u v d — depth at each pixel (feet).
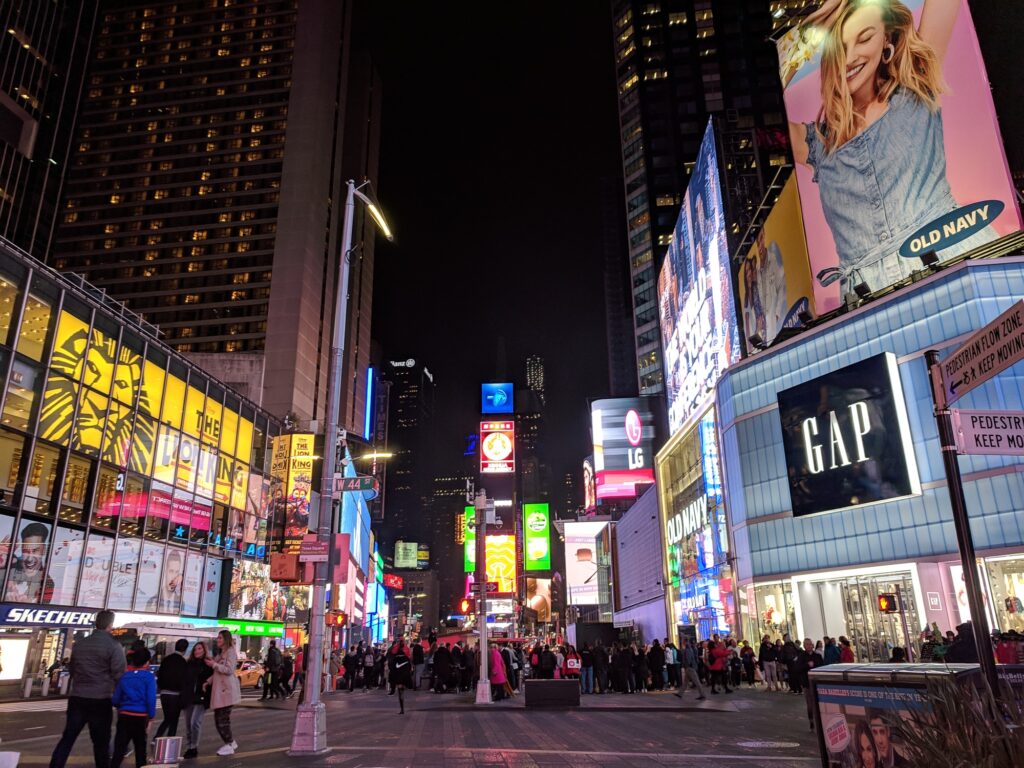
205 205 427.74
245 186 430.61
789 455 119.24
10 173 378.53
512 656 109.81
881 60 125.49
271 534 184.65
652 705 71.51
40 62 406.21
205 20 467.93
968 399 93.50
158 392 146.61
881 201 121.49
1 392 109.09
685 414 225.56
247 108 447.83
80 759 39.09
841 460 109.91
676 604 189.37
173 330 403.34
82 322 126.52
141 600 137.59
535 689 72.84
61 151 426.51
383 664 134.51
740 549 131.34
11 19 383.04
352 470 250.78
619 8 422.41
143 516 139.64
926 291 104.68
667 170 378.94
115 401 133.59
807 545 115.85
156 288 412.36
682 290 231.09
